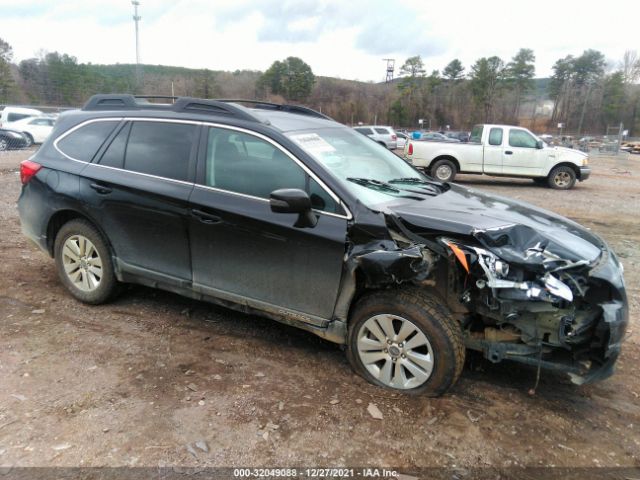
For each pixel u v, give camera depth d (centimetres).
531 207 392
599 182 1719
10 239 629
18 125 2148
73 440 268
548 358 305
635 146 4644
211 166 366
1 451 257
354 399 315
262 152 352
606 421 308
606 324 287
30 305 436
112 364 346
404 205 336
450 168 1528
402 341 313
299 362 360
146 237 391
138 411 295
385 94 9800
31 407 294
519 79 9412
